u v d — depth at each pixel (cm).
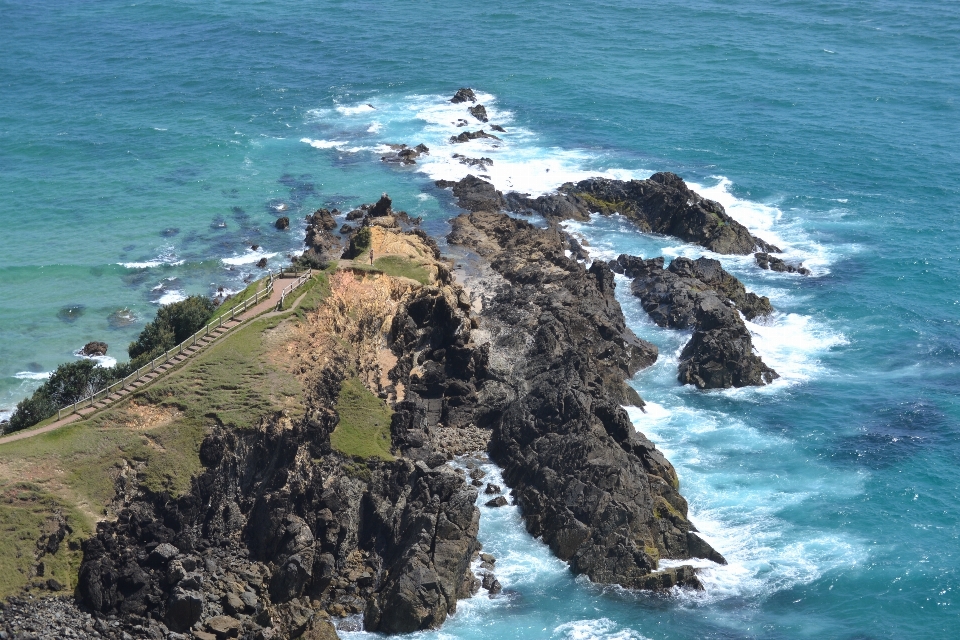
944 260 13788
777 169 16350
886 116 18525
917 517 9256
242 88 19312
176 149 16450
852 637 7975
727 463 9956
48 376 10638
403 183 15262
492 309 11400
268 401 8450
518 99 19050
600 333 11275
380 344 10106
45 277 12531
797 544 8925
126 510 7681
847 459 10012
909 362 11669
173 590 7338
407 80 19950
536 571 8462
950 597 8350
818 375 11462
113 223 13925
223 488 8062
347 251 11306
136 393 8275
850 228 14638
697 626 8050
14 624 6769
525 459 9231
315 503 8231
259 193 14938
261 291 9700
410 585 7775
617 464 8938
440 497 8475
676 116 18362
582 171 15862
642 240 14025
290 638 7475
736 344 11344
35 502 7425
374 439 8881
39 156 16075
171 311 10219
